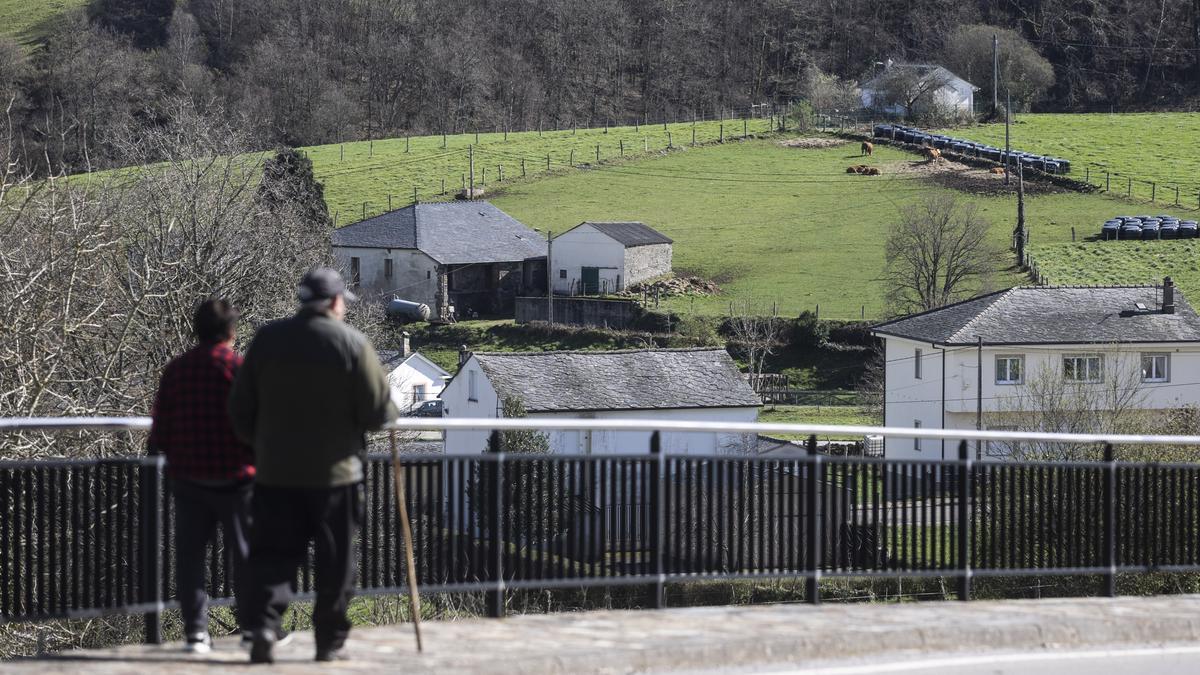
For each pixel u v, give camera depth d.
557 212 196.00
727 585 42.88
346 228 174.50
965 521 19.56
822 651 16.00
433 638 15.51
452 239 170.12
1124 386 91.44
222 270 50.31
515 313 160.00
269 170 75.25
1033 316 102.31
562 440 88.62
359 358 13.27
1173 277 143.25
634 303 148.12
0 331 34.16
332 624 13.84
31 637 28.88
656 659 14.89
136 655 14.39
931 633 16.77
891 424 109.00
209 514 14.46
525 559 17.14
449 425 15.61
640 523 17.64
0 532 15.93
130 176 55.97
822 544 18.69
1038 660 16.53
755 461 18.17
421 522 16.91
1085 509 20.95
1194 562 21.95
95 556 15.98
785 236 178.38
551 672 14.28
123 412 38.50
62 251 36.34
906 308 140.25
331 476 13.24
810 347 135.88
